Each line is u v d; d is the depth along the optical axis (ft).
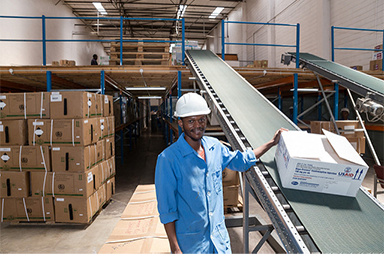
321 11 28.37
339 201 5.44
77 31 52.11
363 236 4.56
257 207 14.47
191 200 4.80
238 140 7.82
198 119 4.81
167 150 4.89
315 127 19.16
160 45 21.53
